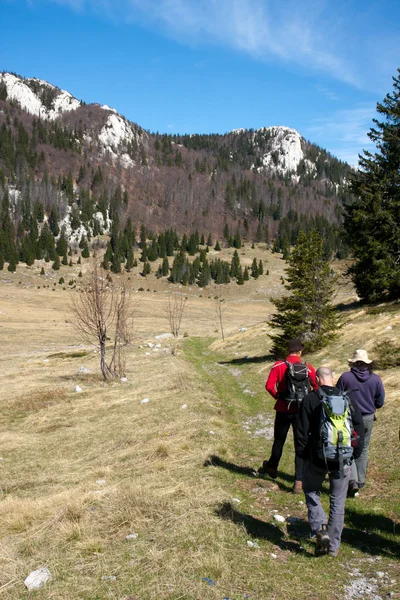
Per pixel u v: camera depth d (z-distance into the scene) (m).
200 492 6.23
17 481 8.41
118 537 5.04
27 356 36.19
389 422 9.75
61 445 11.09
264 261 177.12
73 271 143.88
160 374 20.23
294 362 6.75
